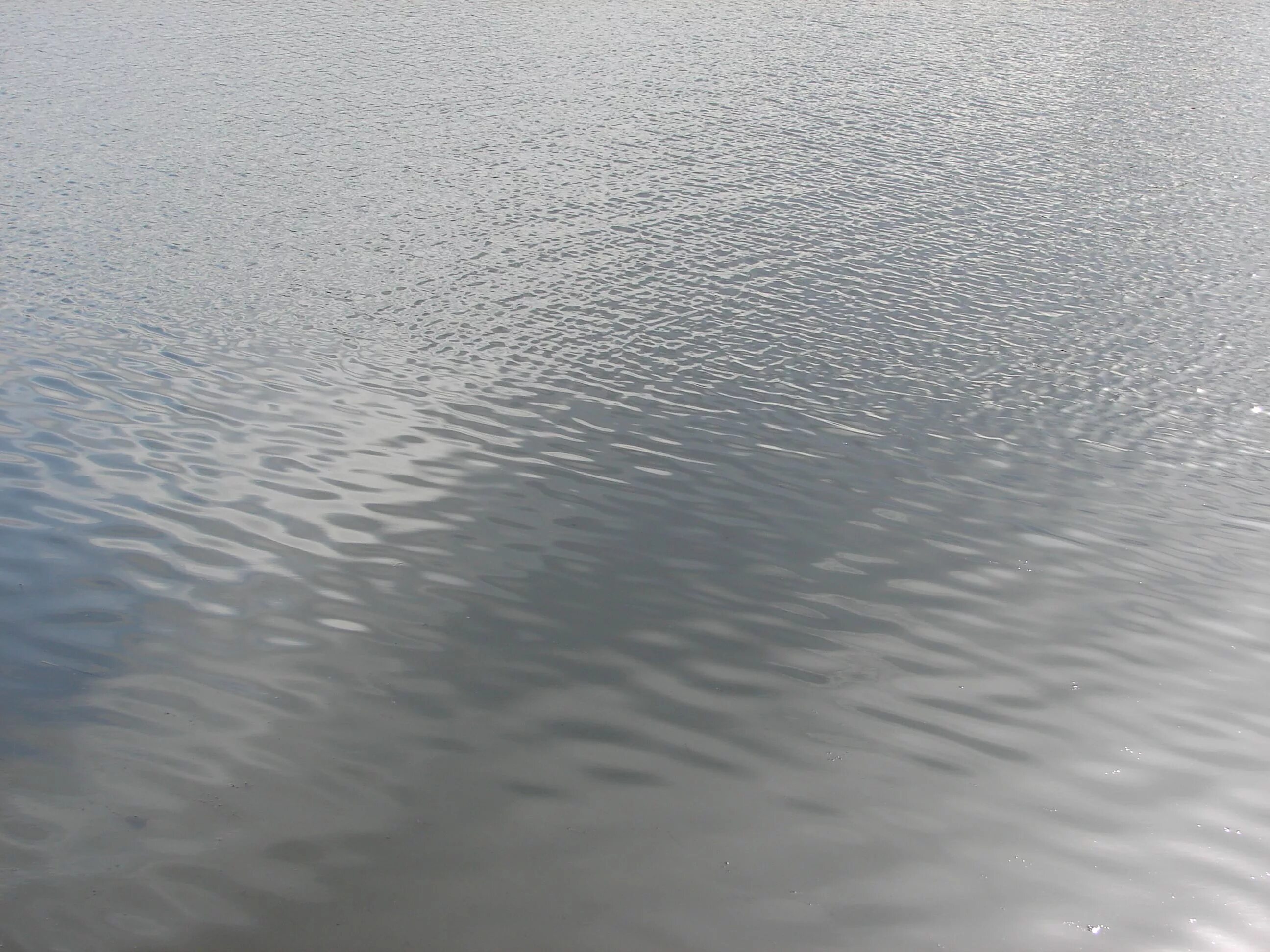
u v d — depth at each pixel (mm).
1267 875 5492
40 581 7652
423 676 6891
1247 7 35344
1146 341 13562
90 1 31609
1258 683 7234
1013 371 12617
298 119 21531
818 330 13477
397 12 31562
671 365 12305
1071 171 20203
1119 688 7117
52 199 16953
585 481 9617
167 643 7086
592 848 5551
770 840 5648
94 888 5172
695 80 25500
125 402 10680
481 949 4926
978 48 29500
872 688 6988
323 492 9141
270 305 13469
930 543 8914
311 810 5738
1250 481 10398
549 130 21500
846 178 19438
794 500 9508
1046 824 5832
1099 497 9922
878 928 5113
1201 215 18141
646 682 6934
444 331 12945
